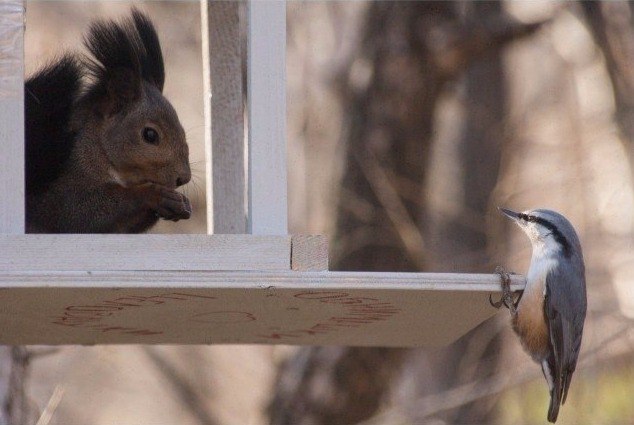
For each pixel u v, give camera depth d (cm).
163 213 888
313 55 1473
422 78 1347
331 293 712
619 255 1448
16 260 684
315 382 1316
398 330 869
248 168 762
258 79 764
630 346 1352
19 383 998
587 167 1516
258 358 1560
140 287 684
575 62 1561
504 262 1441
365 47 1370
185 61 1566
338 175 1355
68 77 908
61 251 689
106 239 695
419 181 1357
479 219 1516
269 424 1336
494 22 1349
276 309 771
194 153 1453
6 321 799
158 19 1566
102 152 898
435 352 1453
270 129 760
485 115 1616
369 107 1354
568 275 790
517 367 1383
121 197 889
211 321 820
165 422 1644
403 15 1357
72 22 1516
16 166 733
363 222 1341
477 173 1598
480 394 1302
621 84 1430
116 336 887
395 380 1323
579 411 1397
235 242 707
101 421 1611
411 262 1334
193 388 1562
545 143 1591
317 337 914
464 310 777
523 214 816
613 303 1370
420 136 1352
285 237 707
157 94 925
